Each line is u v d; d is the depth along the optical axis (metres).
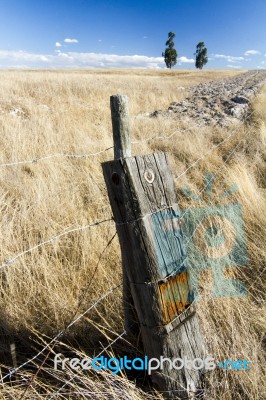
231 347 2.39
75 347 2.51
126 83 22.86
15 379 2.27
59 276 2.98
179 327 2.04
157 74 51.00
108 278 2.93
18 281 2.92
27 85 15.74
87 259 3.16
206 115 11.33
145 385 2.31
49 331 2.55
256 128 8.60
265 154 6.75
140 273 1.94
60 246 3.39
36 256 3.14
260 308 2.75
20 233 3.57
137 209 1.85
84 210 4.21
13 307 2.70
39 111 9.80
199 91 21.02
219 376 2.26
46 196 4.27
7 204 4.09
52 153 5.89
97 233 3.54
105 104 12.81
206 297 2.73
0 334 2.56
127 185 1.81
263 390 2.16
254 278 3.18
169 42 86.12
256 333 2.54
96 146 6.47
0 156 5.46
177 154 6.77
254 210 4.14
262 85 22.14
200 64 90.69
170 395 2.11
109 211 4.10
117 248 3.30
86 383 2.09
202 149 6.80
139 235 1.87
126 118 2.13
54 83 17.38
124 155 2.19
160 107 14.09
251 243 3.57
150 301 1.95
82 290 2.88
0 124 7.27
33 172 5.28
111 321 2.59
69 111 10.31
